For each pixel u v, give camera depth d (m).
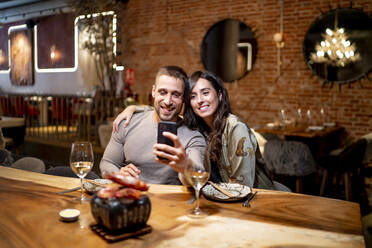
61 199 1.41
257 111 5.78
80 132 7.07
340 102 5.01
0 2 9.91
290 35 5.37
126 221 1.03
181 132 1.97
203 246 1.01
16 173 1.84
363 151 3.52
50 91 9.98
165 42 6.78
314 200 1.44
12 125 4.89
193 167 1.23
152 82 7.03
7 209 1.29
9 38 10.85
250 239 1.06
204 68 6.28
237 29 5.88
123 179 1.09
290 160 3.60
